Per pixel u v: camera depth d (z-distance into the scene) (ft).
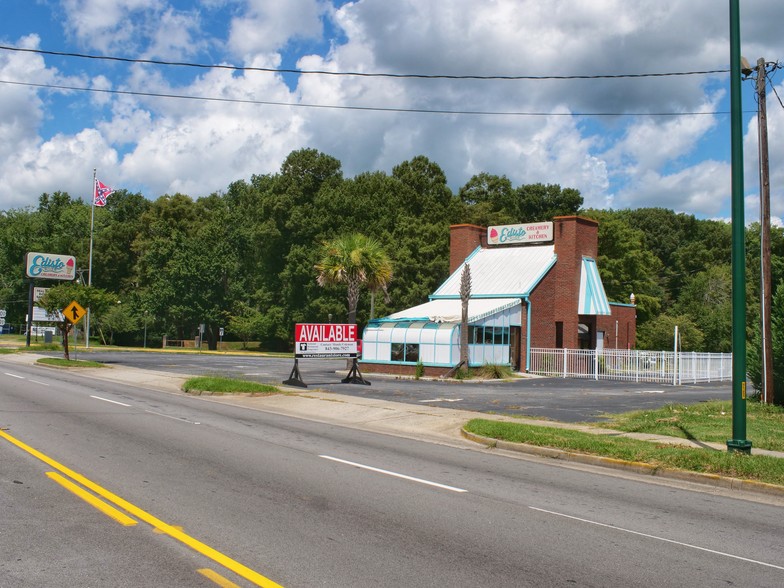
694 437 48.83
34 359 141.90
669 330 182.29
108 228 302.66
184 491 29.22
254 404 69.56
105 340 255.91
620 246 192.75
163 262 254.47
